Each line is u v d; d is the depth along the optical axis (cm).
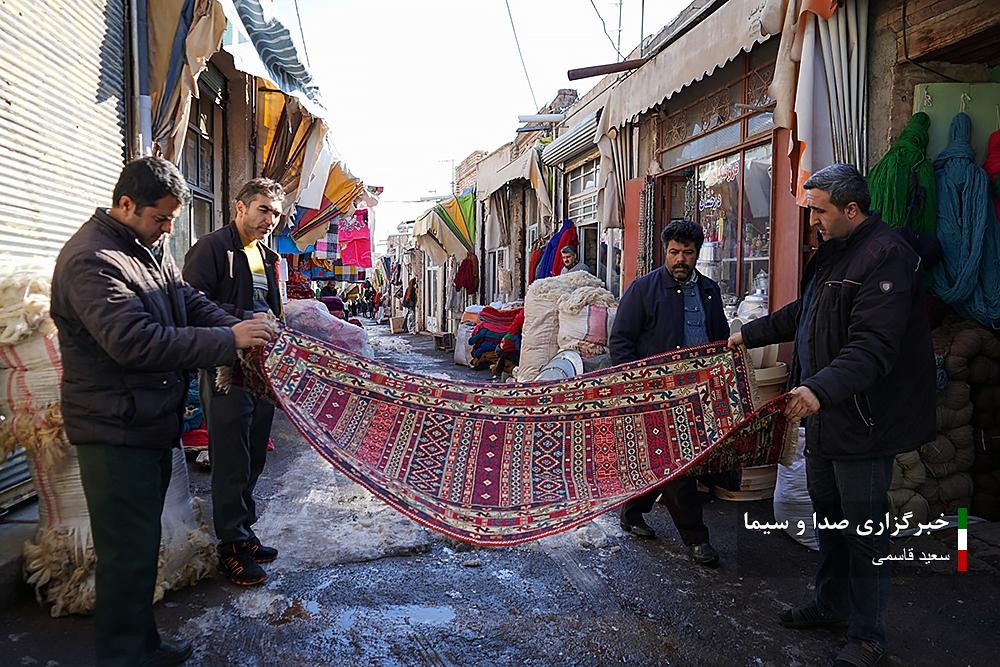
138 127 545
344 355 317
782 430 287
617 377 334
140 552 252
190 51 550
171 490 354
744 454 296
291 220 1036
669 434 320
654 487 284
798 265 536
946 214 430
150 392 253
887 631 317
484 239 1731
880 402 278
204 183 825
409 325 2467
